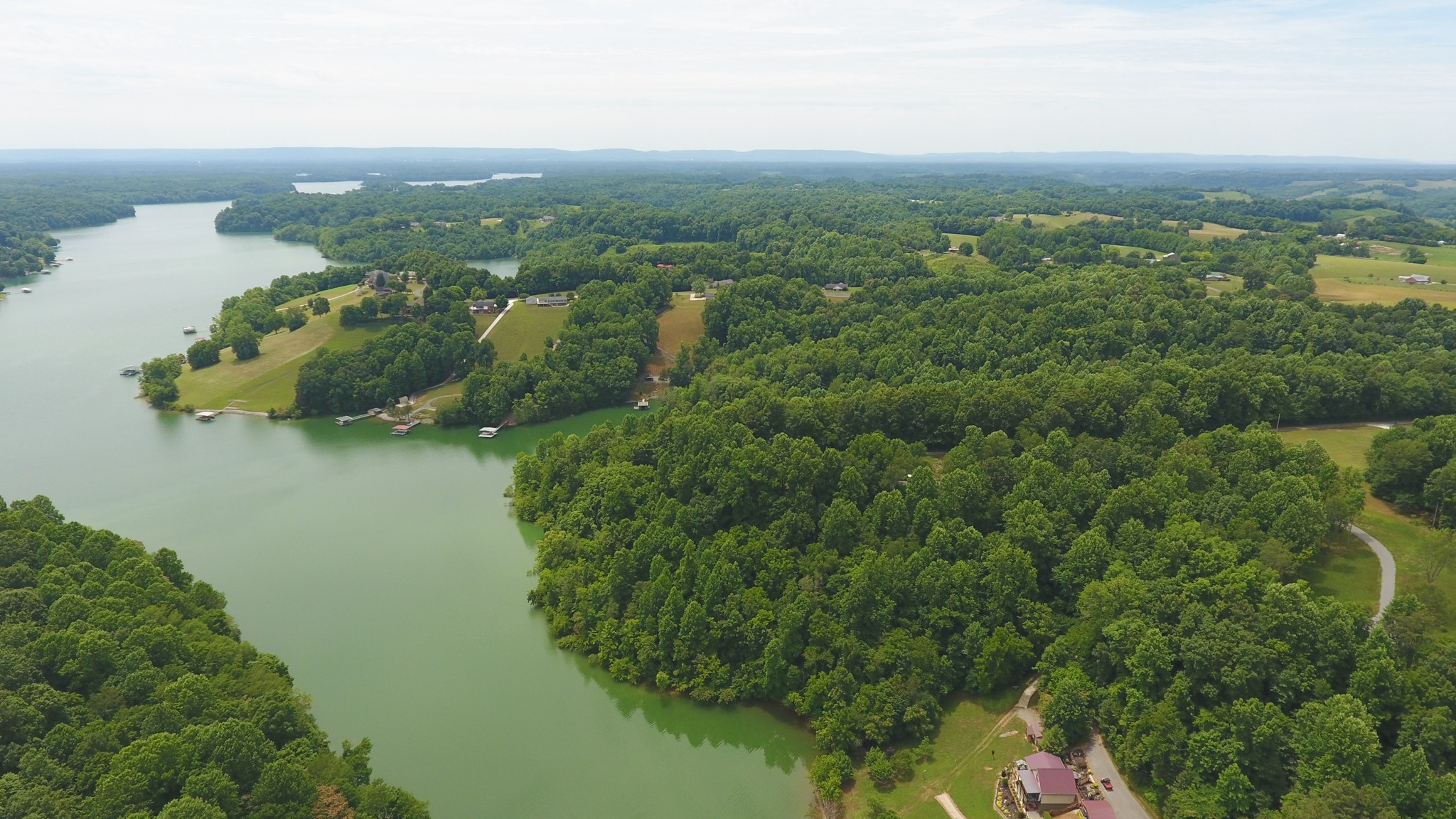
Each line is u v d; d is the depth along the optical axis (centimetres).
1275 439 14688
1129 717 9812
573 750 10894
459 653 12900
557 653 12938
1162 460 14450
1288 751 8706
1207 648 9625
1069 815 9175
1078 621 11756
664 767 10612
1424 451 13562
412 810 8881
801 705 10981
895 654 11106
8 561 12094
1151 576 11525
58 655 10100
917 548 12962
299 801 8506
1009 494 13850
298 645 13050
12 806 7756
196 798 8012
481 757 10744
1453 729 8400
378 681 12206
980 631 11362
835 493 14388
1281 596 9894
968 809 9438
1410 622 9562
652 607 12419
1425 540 11975
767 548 13350
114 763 8488
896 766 10112
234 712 9744
